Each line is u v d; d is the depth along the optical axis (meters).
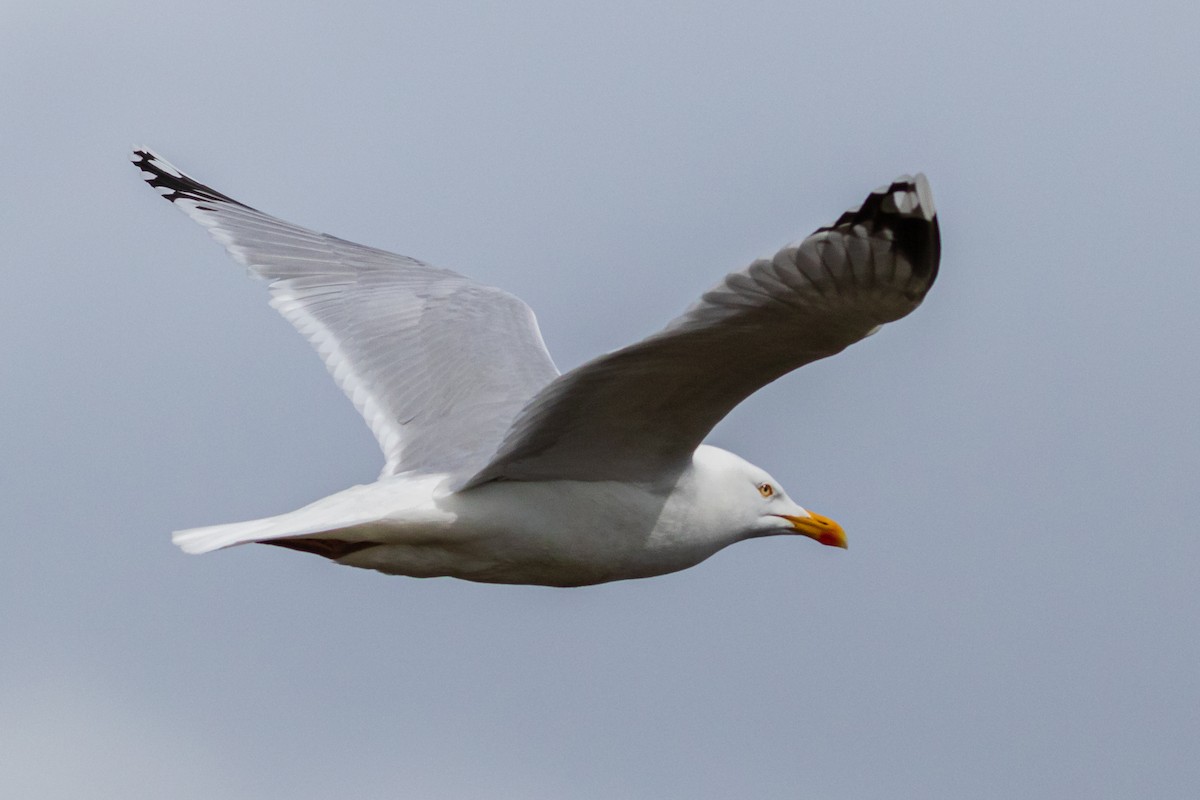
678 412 9.92
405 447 11.80
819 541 11.73
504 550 10.59
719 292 8.25
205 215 14.11
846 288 8.16
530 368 12.49
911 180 7.57
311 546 10.57
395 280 13.68
